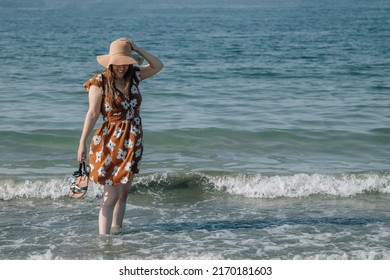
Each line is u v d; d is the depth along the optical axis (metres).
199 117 14.41
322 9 141.25
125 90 6.61
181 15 115.31
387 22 71.69
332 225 7.47
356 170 10.12
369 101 17.20
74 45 40.03
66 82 21.20
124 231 7.20
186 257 6.39
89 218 7.63
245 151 11.47
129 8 192.38
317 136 12.55
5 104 16.08
